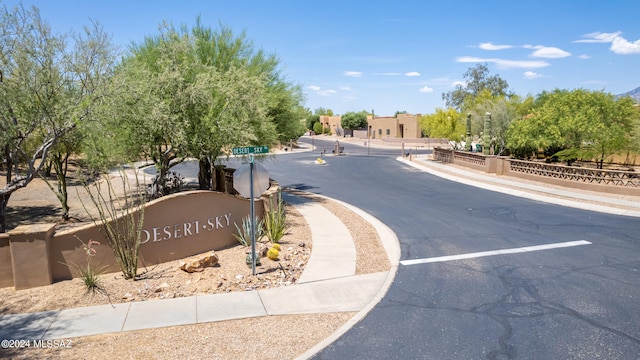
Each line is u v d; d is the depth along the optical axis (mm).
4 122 10938
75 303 7977
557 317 7676
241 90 15320
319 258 10953
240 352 6418
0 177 26250
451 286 9188
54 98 11805
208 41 18656
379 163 39844
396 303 8312
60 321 7301
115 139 14391
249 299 8344
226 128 14469
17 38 11070
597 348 6602
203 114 14844
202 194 10992
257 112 15438
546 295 8664
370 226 14688
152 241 10016
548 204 18625
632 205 17703
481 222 15297
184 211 10594
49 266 8648
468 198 20422
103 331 6988
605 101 30547
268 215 12492
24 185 11789
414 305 8219
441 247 12164
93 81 12234
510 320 7578
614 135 28672
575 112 30016
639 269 10164
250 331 7086
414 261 10898
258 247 10906
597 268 10266
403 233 13820
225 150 16078
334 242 12477
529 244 12391
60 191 16531
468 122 39344
